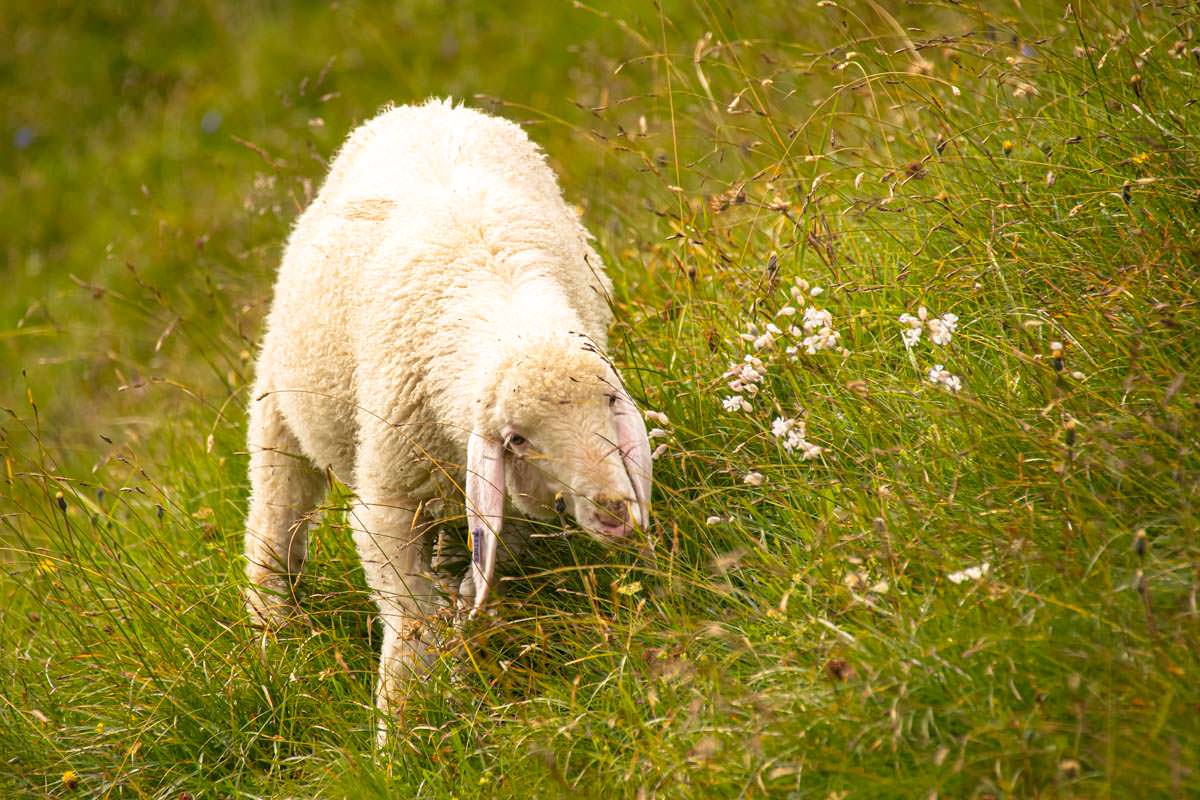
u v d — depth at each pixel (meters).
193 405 11.97
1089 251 7.73
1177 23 8.57
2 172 20.89
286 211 12.84
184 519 10.27
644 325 9.64
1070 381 6.89
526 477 7.26
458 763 6.91
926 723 5.68
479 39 19.41
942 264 8.05
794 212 9.72
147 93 21.45
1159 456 6.38
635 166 13.05
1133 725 5.37
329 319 8.16
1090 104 8.55
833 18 12.06
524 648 7.05
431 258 7.78
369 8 20.88
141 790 7.38
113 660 8.38
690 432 7.85
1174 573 5.94
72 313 17.34
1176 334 7.00
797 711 6.06
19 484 12.97
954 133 8.98
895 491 6.84
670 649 6.77
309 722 7.75
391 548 8.00
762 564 7.06
